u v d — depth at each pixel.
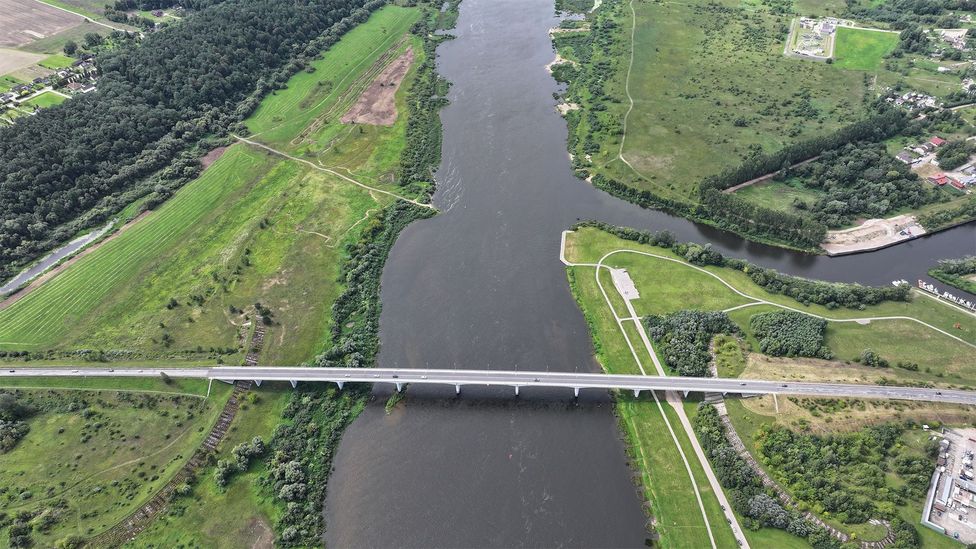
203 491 149.25
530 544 137.38
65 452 156.50
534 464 153.62
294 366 177.38
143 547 138.50
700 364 168.75
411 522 142.75
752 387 161.75
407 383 174.88
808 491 136.50
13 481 150.12
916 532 128.12
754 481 141.38
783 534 133.62
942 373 164.00
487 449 157.75
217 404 168.12
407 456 157.00
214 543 139.50
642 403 165.75
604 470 151.50
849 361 168.25
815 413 153.38
